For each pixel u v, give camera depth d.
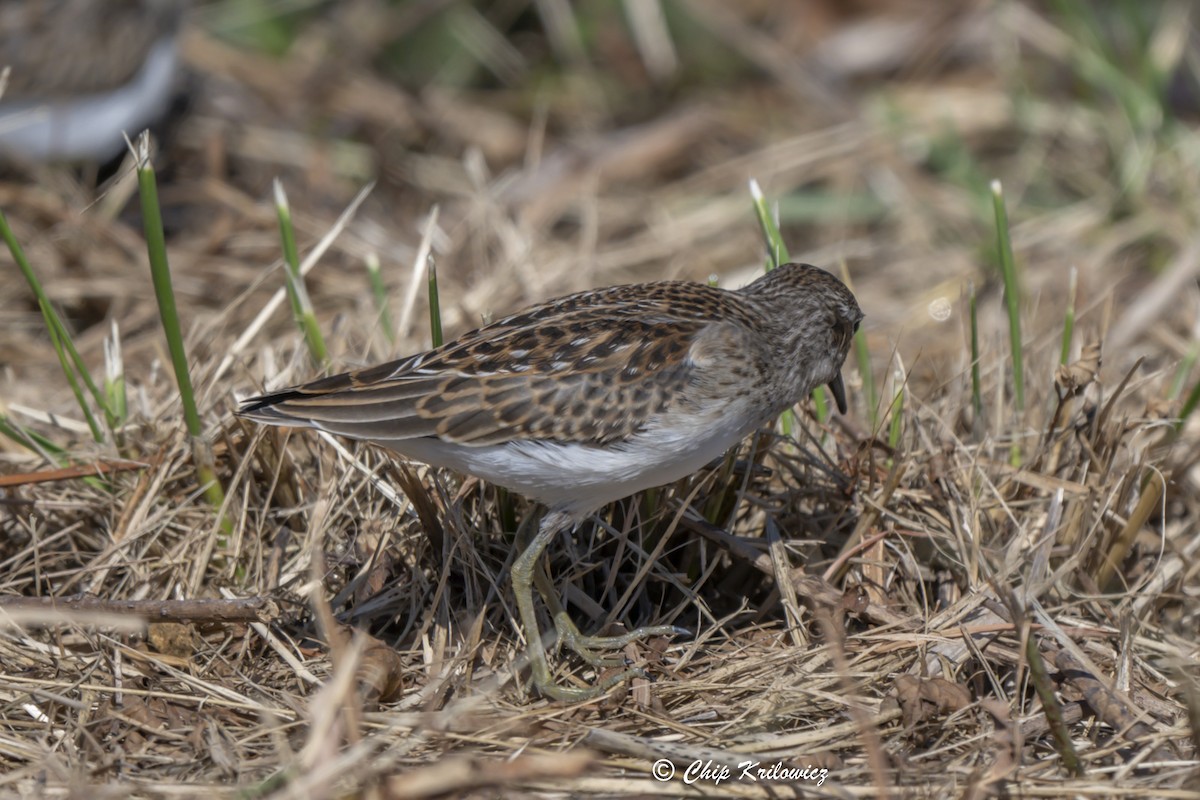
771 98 19.89
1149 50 18.22
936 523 10.38
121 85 15.87
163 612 9.30
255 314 14.31
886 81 20.31
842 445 10.90
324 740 7.60
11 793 8.11
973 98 19.19
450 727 8.60
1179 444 11.96
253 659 9.52
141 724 8.75
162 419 11.27
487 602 9.84
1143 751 8.43
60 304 14.65
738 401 9.28
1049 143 18.28
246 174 17.39
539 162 18.55
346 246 15.37
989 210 16.98
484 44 20.69
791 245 17.44
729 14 20.81
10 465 11.04
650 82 20.44
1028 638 8.70
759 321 9.73
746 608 10.27
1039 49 19.80
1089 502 10.29
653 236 17.11
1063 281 15.75
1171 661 9.31
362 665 8.91
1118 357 13.88
